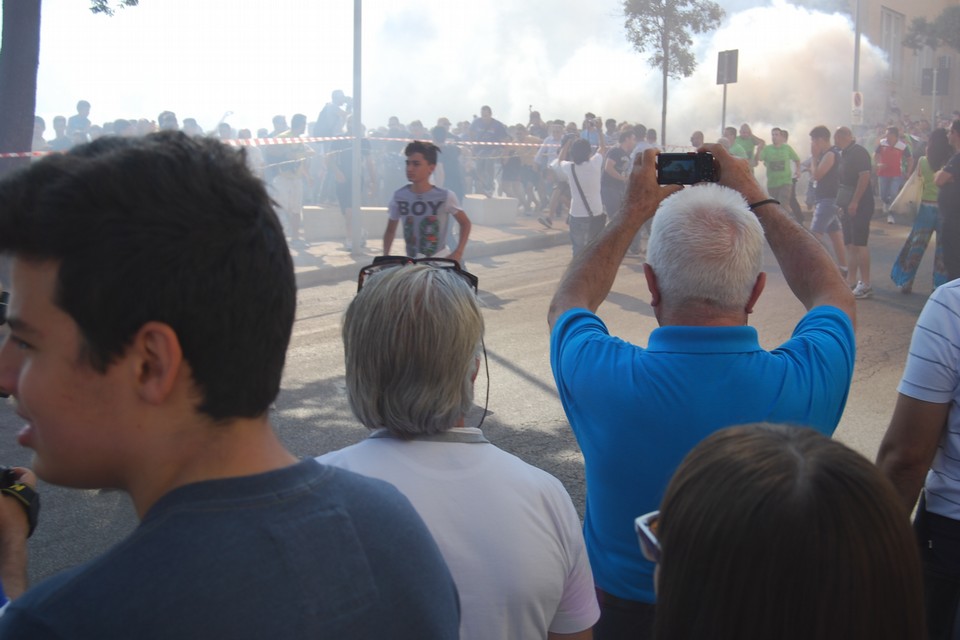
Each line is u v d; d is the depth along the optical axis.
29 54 9.55
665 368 1.78
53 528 4.09
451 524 1.58
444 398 1.66
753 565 0.90
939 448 2.12
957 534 2.09
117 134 1.01
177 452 0.97
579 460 4.91
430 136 17.23
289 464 1.03
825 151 11.11
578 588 1.72
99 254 0.89
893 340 7.70
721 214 1.83
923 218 9.47
